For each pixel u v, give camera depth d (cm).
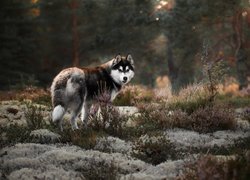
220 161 742
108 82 1291
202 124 1223
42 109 1499
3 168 833
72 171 814
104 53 3972
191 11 3197
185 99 1552
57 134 1113
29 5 4072
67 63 4231
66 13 4028
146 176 774
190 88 1644
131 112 1517
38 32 4103
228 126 1240
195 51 3472
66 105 1169
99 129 1157
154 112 1323
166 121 1252
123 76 1305
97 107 1257
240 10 3131
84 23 4147
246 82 3147
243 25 3416
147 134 1101
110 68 1304
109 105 1191
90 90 1237
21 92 1903
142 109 1520
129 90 1817
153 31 3834
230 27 3478
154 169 838
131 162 876
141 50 3984
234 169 668
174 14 3316
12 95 1839
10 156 905
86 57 4119
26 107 1516
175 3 3384
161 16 3394
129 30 3803
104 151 980
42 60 4119
